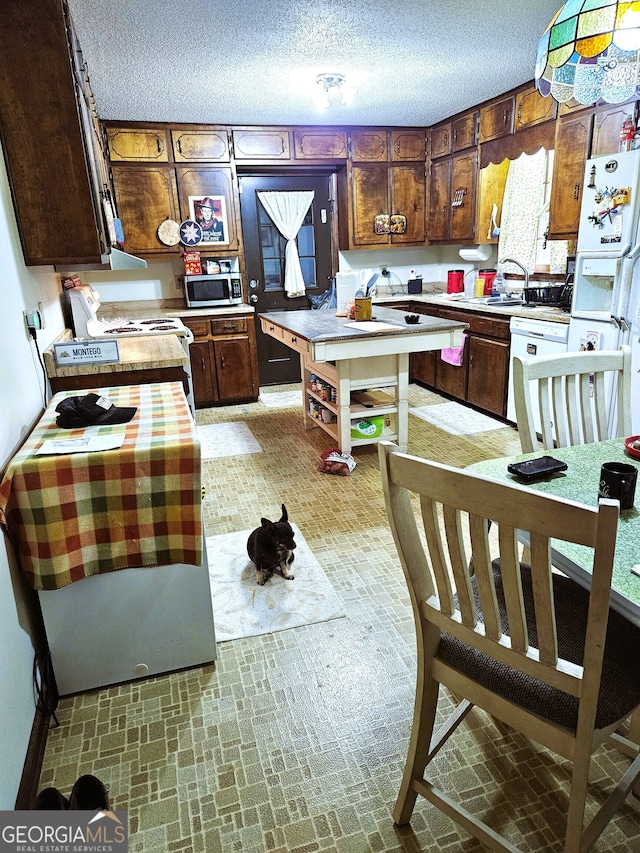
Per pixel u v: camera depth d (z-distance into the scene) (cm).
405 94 396
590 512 73
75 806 114
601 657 81
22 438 179
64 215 208
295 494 301
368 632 189
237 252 484
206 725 154
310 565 230
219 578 223
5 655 132
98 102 381
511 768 137
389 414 386
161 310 506
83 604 159
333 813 128
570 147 342
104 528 154
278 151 474
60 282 334
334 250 544
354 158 495
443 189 500
